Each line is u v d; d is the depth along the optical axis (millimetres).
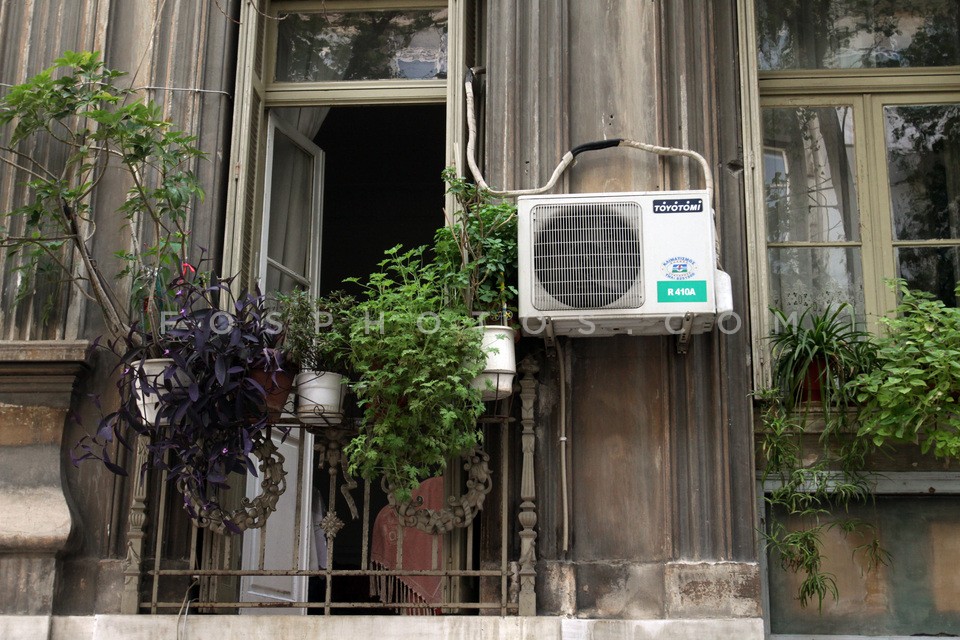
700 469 5480
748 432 5520
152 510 5602
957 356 5355
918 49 6723
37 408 5730
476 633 5238
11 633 5422
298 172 6742
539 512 5496
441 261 5590
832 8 6805
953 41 6719
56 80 5688
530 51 6035
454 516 5363
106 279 5930
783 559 5609
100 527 5633
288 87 6551
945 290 6312
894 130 6594
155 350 5430
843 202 6473
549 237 5402
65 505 5562
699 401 5551
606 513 5488
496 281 5527
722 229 5754
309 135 6797
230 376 5211
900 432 5406
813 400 5688
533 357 5629
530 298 5344
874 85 6625
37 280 5922
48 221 5957
